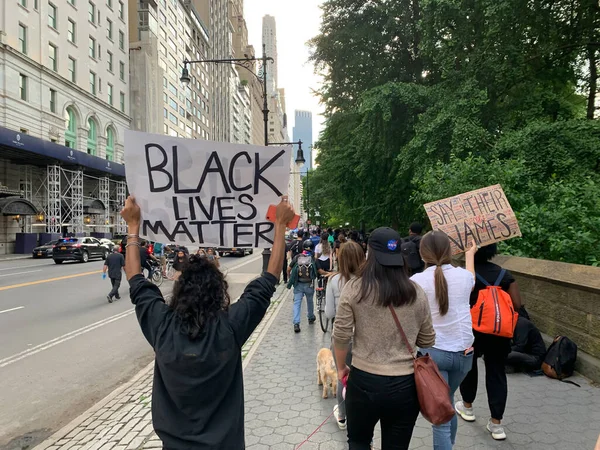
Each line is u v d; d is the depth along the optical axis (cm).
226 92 11181
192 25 8056
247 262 2566
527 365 479
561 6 1176
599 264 580
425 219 1759
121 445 360
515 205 807
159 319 184
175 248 1764
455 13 1184
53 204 3625
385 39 1795
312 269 764
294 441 352
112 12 4731
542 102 1281
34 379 562
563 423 362
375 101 1452
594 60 1339
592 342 466
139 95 5494
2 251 3191
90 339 750
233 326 183
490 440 338
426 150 1254
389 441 231
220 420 175
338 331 238
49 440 384
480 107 1214
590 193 699
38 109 3459
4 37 3083
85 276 1683
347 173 2055
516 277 634
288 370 536
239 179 257
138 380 545
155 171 256
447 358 280
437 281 283
